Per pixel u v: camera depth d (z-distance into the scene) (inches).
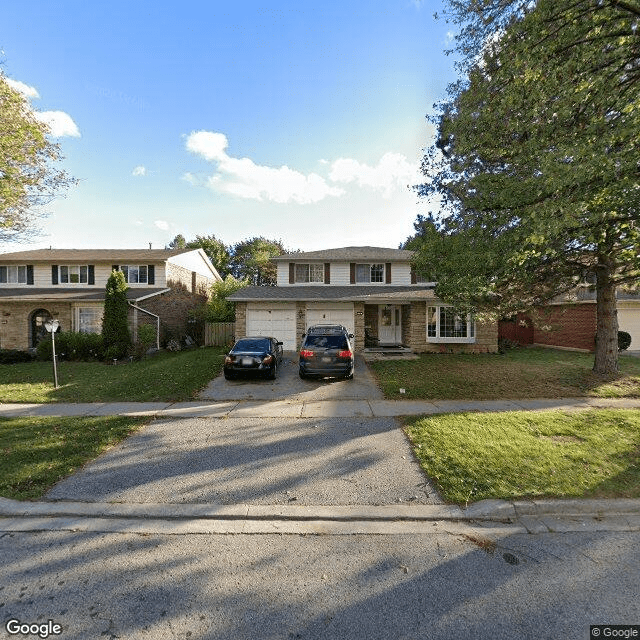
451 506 155.6
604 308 430.9
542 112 268.4
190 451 217.2
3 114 440.1
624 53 240.1
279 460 203.3
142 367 536.4
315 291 692.7
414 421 267.1
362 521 147.3
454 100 426.9
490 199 313.6
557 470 181.6
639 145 225.1
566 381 402.0
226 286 971.3
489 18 307.6
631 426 248.7
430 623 96.7
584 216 253.3
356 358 577.3
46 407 320.5
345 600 104.7
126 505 156.7
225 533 139.3
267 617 98.7
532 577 113.7
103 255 862.5
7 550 127.6
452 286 337.4
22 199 529.0
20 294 759.7
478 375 437.4
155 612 100.5
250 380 428.1
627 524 143.5
